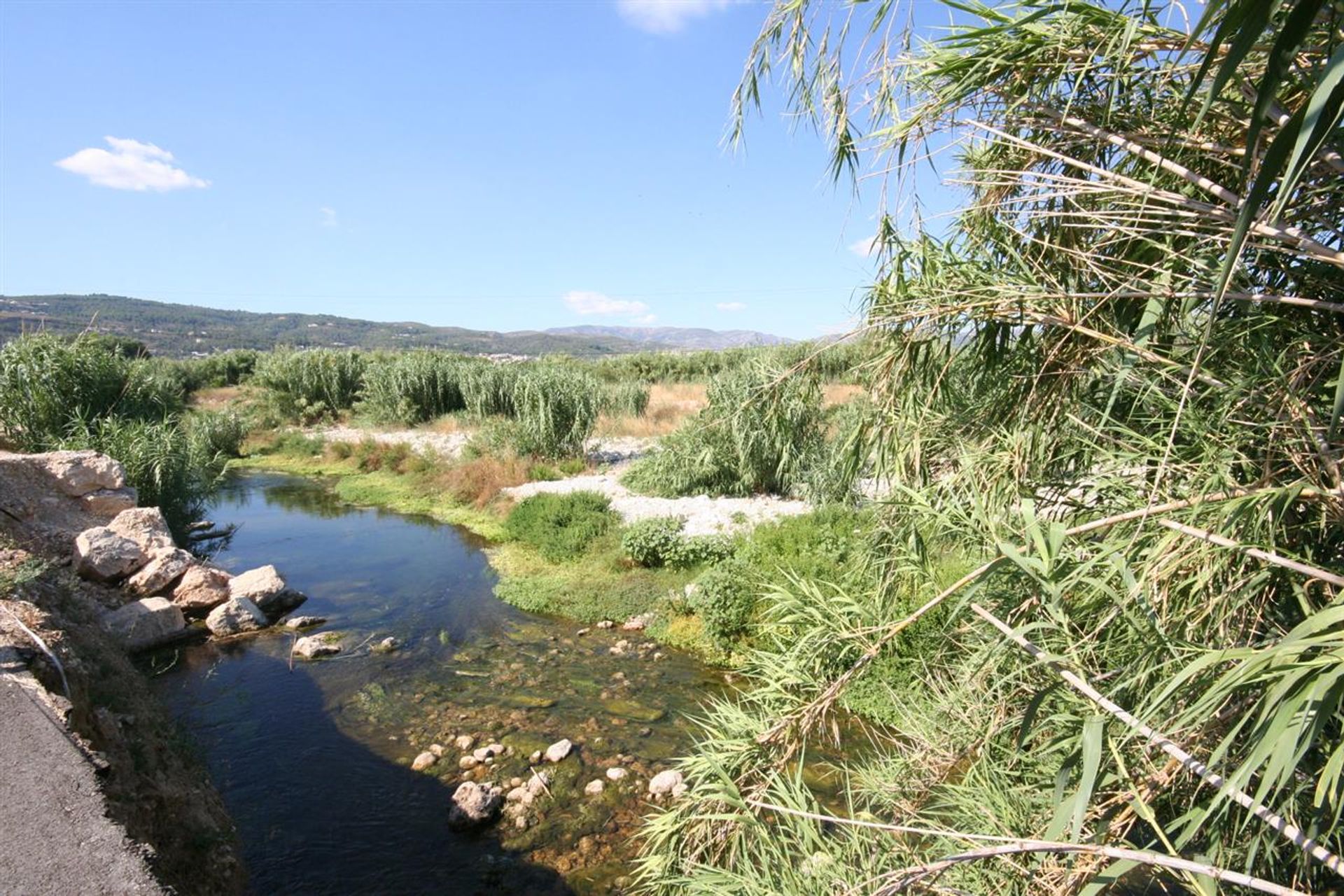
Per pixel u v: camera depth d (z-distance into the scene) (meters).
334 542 13.02
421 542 12.95
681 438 13.51
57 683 4.30
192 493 12.85
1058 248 2.44
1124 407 2.67
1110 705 1.73
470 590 10.28
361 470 19.45
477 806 5.12
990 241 2.92
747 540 9.40
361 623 9.09
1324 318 2.13
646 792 5.42
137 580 9.16
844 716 5.73
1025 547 2.04
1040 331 2.70
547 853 4.78
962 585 2.44
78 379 12.98
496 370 22.53
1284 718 1.38
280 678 7.47
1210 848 1.87
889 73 2.71
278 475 19.59
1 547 7.30
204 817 4.49
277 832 4.98
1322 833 1.87
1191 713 1.67
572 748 6.05
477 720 6.58
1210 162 2.24
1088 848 1.65
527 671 7.61
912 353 2.99
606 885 4.47
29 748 3.52
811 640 2.81
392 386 24.64
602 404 18.61
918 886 2.13
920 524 2.77
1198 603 2.09
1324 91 1.15
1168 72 2.16
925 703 3.33
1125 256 2.48
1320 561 2.11
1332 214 2.01
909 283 2.97
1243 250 2.04
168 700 6.91
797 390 3.50
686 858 2.84
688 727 6.41
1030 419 2.79
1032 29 2.27
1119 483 2.29
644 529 10.15
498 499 14.70
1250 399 2.05
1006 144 2.61
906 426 3.13
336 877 4.56
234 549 12.54
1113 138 2.19
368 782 5.61
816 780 5.03
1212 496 1.92
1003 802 2.54
